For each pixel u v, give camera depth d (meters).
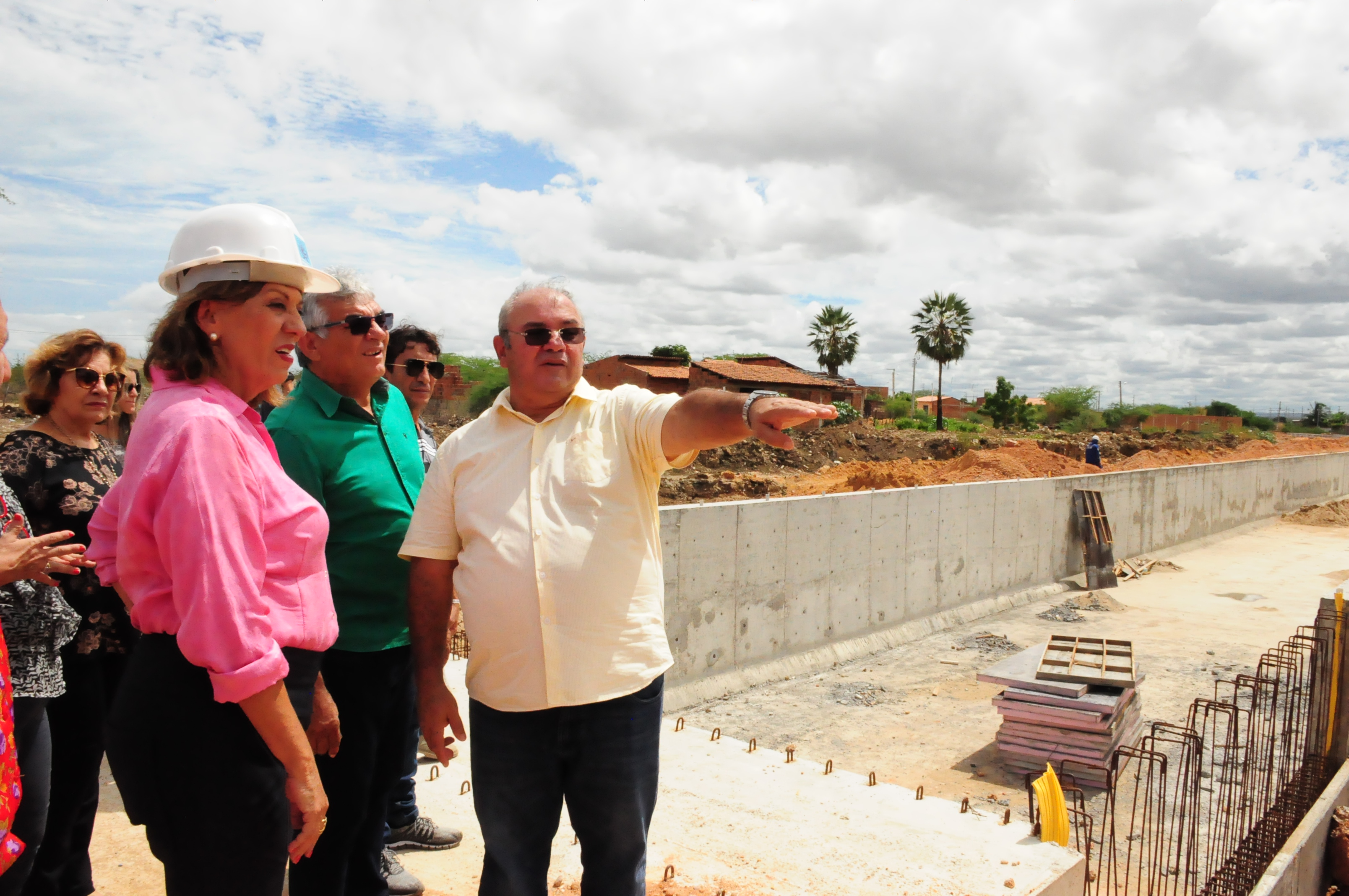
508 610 2.11
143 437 1.73
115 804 3.56
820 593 8.65
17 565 2.10
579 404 2.27
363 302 2.51
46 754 2.37
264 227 1.89
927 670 8.65
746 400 1.95
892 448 36.19
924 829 3.42
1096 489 13.74
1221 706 4.68
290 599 1.84
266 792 1.80
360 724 2.47
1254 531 19.69
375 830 2.59
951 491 10.48
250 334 1.87
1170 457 31.27
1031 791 3.58
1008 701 6.19
